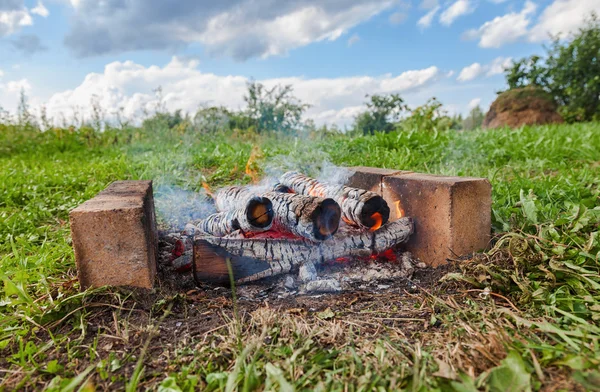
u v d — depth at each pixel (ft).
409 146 4.64
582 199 2.44
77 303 1.62
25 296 1.61
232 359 1.31
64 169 4.92
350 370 1.21
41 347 1.42
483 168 4.09
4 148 6.80
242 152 4.75
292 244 1.98
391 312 1.62
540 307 1.56
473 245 2.06
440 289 1.77
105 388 1.20
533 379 1.10
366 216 2.05
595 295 1.62
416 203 2.17
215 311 1.66
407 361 1.24
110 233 1.66
